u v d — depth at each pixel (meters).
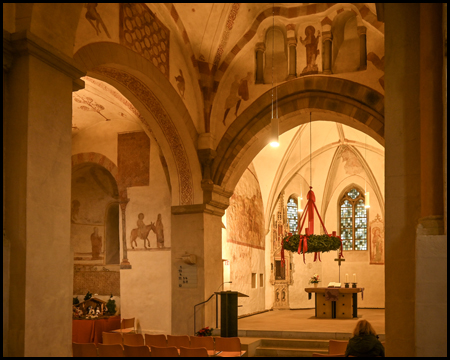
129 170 16.22
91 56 9.59
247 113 14.38
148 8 11.77
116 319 16.05
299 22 13.76
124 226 16.02
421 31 5.84
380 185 23.08
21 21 7.12
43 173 7.11
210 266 14.45
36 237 6.88
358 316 18.59
